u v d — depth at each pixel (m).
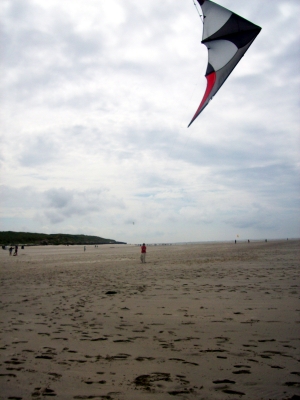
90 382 3.25
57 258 31.45
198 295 8.18
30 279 13.36
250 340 4.50
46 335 5.09
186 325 5.44
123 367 3.65
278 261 18.30
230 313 6.14
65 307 7.35
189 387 3.08
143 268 17.47
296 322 5.32
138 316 6.23
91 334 5.10
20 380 3.33
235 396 2.87
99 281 12.06
